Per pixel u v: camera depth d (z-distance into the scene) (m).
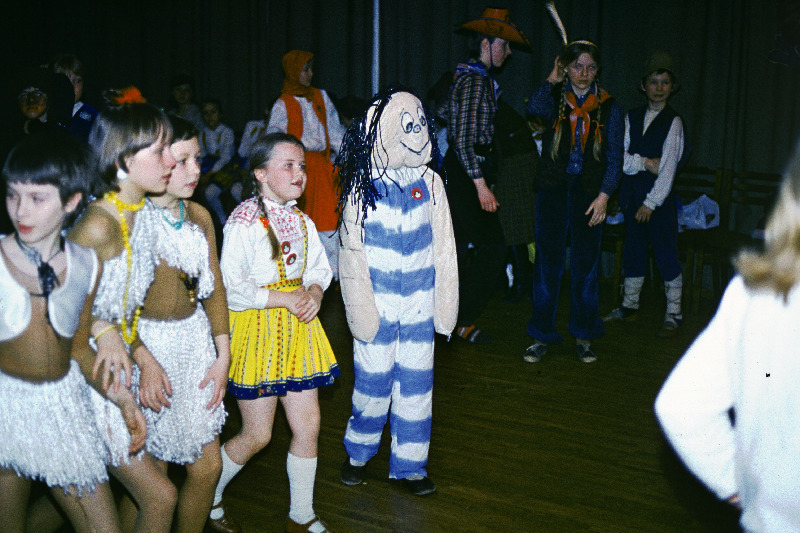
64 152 1.65
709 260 5.50
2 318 1.67
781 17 5.70
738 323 1.11
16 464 1.77
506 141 4.61
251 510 2.77
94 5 8.30
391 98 2.62
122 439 1.92
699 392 1.14
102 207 1.86
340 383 4.08
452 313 2.85
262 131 5.93
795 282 1.04
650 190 4.94
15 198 1.64
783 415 1.03
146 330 2.00
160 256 1.96
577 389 4.05
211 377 2.14
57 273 1.70
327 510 2.77
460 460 3.20
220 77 7.86
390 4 6.86
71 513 1.90
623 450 3.32
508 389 4.03
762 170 5.94
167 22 8.04
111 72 8.40
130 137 1.82
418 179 2.73
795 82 5.74
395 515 2.74
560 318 5.41
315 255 2.52
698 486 3.00
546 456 3.25
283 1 7.39
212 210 6.67
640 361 4.51
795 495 1.03
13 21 8.49
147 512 2.01
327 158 5.46
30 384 1.74
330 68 7.27
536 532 2.65
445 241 2.79
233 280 2.33
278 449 3.30
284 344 2.39
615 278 5.61
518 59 6.43
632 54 6.22
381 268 2.68
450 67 6.74
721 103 5.99
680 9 6.01
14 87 3.17
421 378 2.79
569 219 4.29
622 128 4.12
